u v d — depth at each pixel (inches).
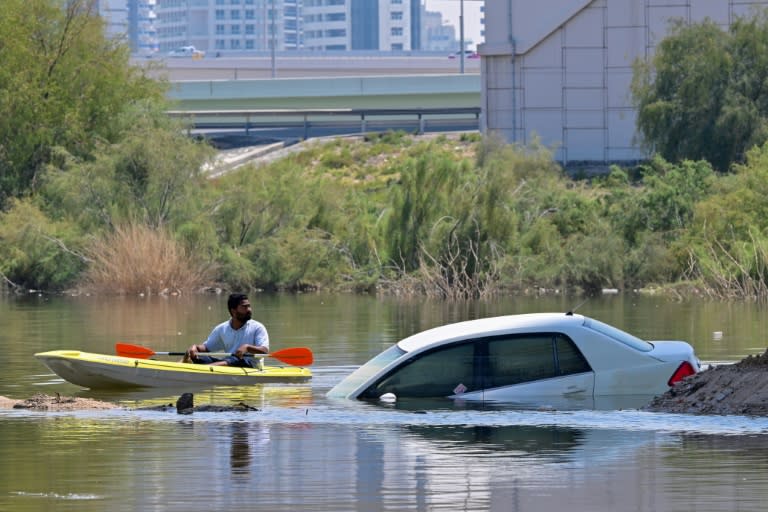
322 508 881.5
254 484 956.6
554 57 6510.8
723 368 1298.0
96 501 907.4
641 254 4028.1
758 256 3634.4
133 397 1489.9
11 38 5152.6
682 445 1085.8
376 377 1317.7
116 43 5452.8
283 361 1686.8
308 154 7519.7
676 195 4271.7
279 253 4146.2
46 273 4180.6
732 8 6304.1
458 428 1172.5
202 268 4082.2
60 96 5191.9
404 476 978.1
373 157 7332.7
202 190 4394.7
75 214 4335.6
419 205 4084.6
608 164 6446.9
